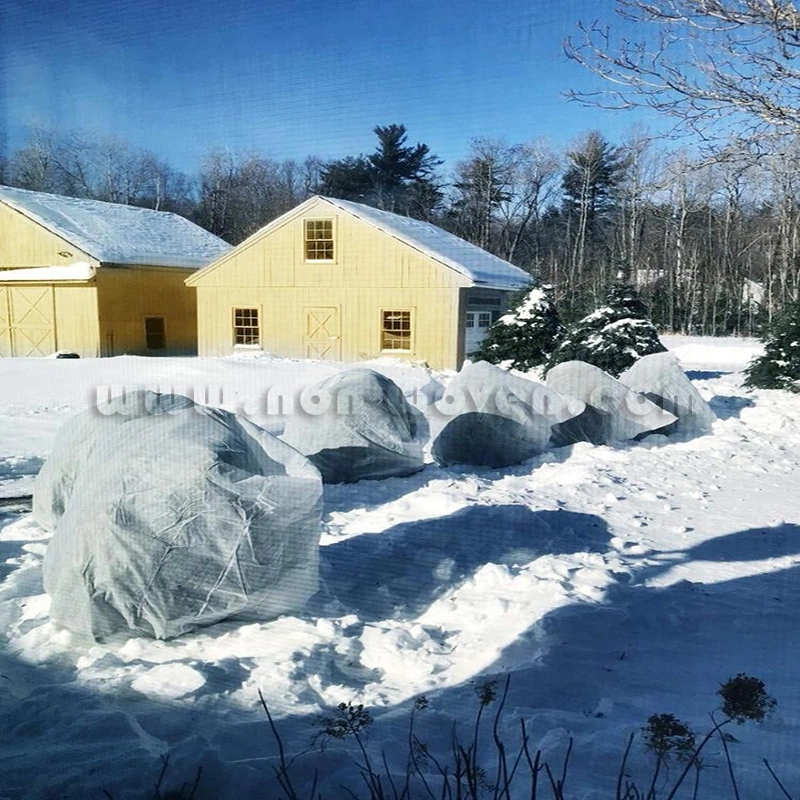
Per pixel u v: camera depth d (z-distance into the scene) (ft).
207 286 55.01
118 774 6.44
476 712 7.71
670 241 81.41
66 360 45.32
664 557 13.06
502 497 16.72
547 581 11.22
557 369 24.53
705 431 25.39
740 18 16.74
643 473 19.81
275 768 6.50
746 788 6.32
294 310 52.90
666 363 26.43
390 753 6.94
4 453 21.29
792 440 24.66
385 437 18.39
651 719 7.04
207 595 9.36
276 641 9.17
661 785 6.39
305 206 51.21
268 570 9.67
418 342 49.73
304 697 7.98
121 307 55.01
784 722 7.38
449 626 10.12
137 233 58.18
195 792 6.27
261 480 9.80
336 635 9.43
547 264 45.55
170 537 9.23
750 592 11.30
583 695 8.17
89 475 10.03
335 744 7.01
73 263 53.42
